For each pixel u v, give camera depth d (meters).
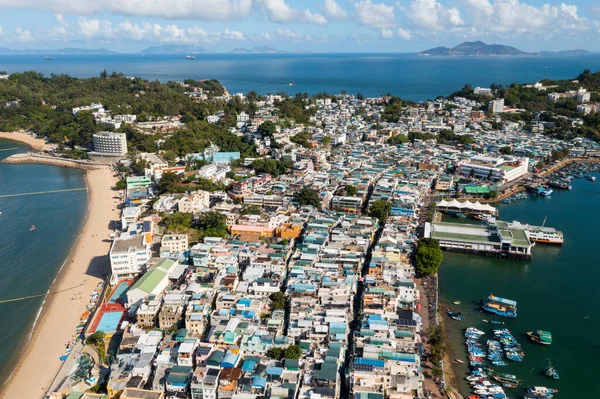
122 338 194.62
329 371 162.50
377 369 164.50
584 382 180.50
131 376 166.12
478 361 189.50
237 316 193.88
